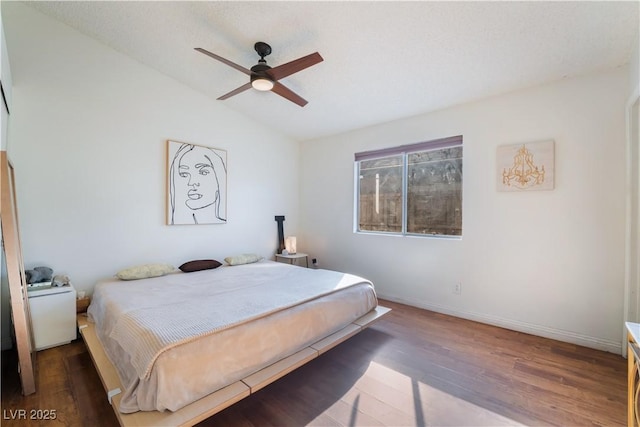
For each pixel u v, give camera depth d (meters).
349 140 4.46
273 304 2.17
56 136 2.84
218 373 1.63
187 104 3.75
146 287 2.70
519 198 2.96
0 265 2.29
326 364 2.33
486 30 2.25
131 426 1.37
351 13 2.28
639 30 2.08
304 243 5.11
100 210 3.11
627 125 2.42
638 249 2.34
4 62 2.13
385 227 4.14
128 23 2.76
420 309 3.64
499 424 1.69
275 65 3.03
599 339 2.57
